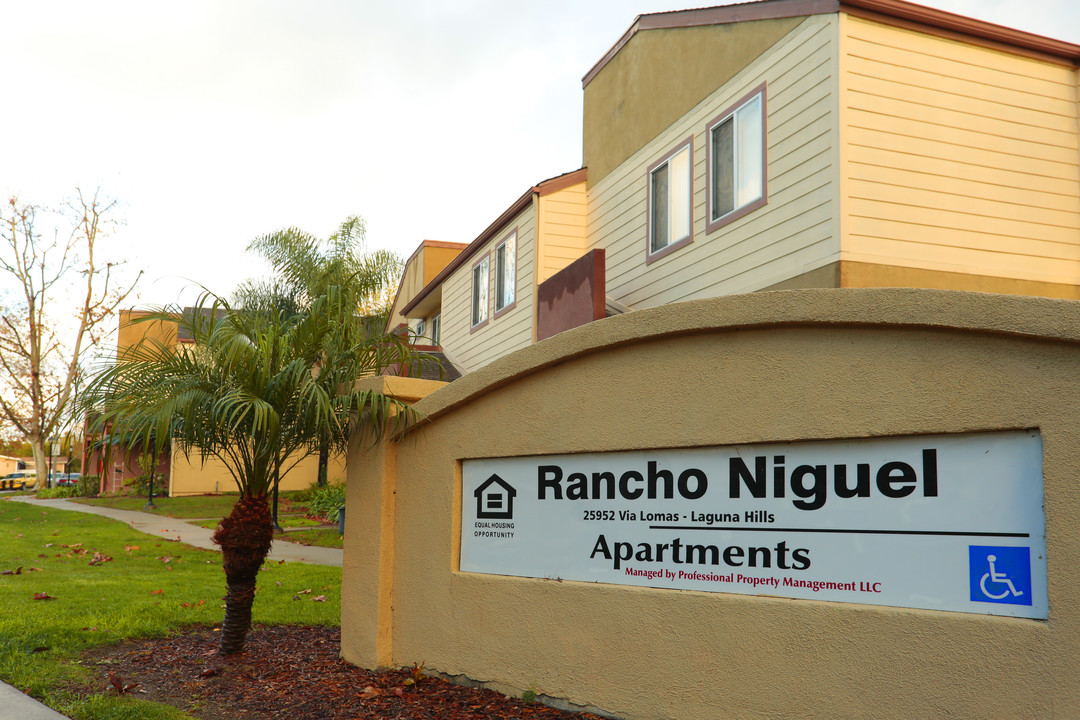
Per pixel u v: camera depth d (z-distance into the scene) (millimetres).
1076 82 9898
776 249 9617
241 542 6695
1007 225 9359
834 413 4520
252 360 6367
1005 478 4004
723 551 4930
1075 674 3652
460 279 19859
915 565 4234
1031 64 9727
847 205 8664
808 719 4430
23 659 6305
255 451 6562
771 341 4801
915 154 9016
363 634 6719
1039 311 3861
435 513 6512
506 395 6145
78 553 13203
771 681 4586
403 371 8352
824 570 4523
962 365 4133
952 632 4023
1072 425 3771
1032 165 9570
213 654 6879
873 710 4227
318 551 14328
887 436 4355
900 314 4273
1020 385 3943
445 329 21016
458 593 6242
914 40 9195
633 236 13055
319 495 22438
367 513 6922
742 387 4887
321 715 5473
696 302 5027
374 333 8031
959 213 9133
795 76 9508
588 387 5641
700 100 11367
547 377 5898
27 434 40344
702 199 11188
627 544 5379
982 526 4047
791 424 4664
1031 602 3865
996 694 3869
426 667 6406
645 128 12844
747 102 10344
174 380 6465
